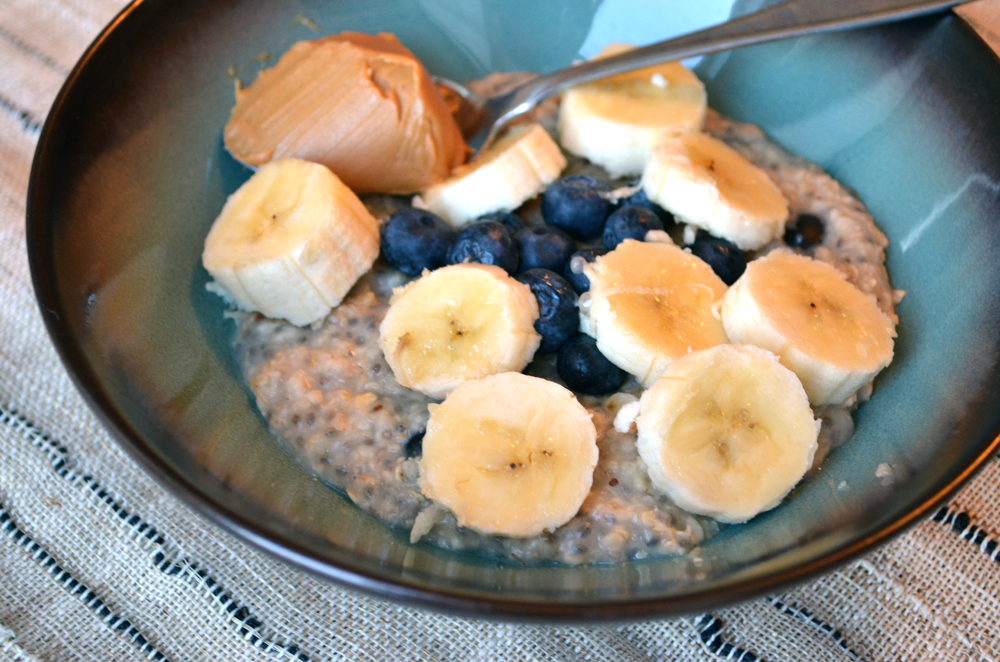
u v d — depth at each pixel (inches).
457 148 11.0
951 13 10.0
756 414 9.1
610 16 11.4
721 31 10.5
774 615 9.1
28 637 8.9
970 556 9.3
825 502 8.9
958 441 8.5
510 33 11.6
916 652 9.1
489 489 9.0
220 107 10.6
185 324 9.7
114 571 9.2
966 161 9.8
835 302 9.6
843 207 10.5
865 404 9.5
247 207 10.2
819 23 10.2
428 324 9.7
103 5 12.0
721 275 10.2
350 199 10.2
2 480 9.6
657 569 8.7
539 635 9.0
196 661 8.9
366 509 9.2
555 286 9.8
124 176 9.7
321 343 9.9
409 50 11.5
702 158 10.5
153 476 8.2
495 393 9.3
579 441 9.1
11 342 10.2
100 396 8.5
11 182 10.9
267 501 8.6
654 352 9.4
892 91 10.4
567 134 11.3
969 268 9.5
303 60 10.6
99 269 9.3
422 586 7.9
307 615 9.1
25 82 11.5
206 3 10.4
